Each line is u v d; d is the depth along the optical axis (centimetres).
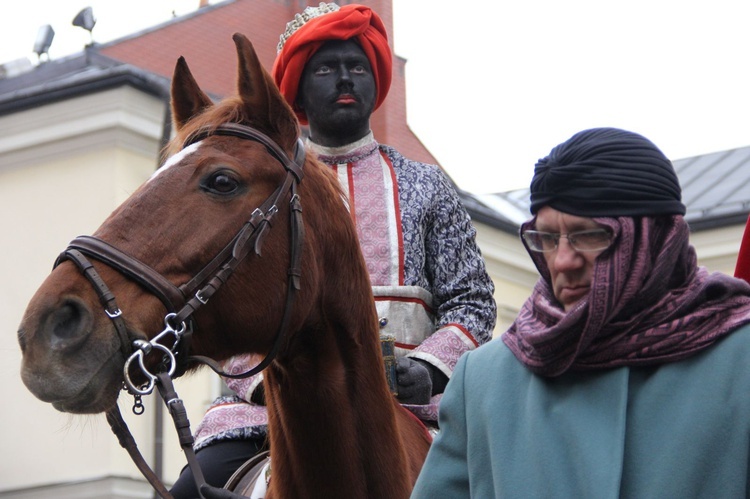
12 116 1266
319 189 359
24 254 1284
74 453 1193
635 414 263
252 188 343
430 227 437
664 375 263
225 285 334
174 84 379
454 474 286
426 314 428
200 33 1468
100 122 1240
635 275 264
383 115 1566
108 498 1175
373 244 425
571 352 269
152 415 1156
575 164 269
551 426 270
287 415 348
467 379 290
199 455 407
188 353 329
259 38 1520
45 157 1272
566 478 263
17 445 1223
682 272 271
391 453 353
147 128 1256
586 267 270
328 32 434
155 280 323
